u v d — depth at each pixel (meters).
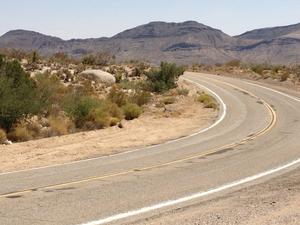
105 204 10.49
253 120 30.17
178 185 12.66
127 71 58.44
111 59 65.50
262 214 9.49
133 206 10.35
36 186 12.45
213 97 42.69
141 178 13.62
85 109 27.31
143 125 27.83
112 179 13.45
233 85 53.97
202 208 10.16
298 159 17.17
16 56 51.47
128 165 15.96
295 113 33.66
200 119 30.67
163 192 11.78
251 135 24.05
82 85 40.31
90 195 11.37
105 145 21.00
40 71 45.16
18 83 26.34
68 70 47.50
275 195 11.34
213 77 64.94
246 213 9.58
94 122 27.23
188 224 8.83
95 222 9.12
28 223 9.00
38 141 21.83
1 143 21.48
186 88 47.50
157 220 9.20
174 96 41.00
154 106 35.75
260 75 65.69
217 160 16.98
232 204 10.48
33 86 27.14
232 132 25.25
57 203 10.55
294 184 12.75
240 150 19.39
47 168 15.48
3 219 9.26
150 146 20.77
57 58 57.66
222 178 13.70
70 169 15.22
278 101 40.88
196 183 12.94
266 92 47.62
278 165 15.96
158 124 28.23
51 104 27.72
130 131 25.33
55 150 19.48
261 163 16.34
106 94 38.50
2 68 27.83
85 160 17.20
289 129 26.22
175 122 29.17
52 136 23.94
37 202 10.64
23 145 20.75
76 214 9.66
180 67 53.34
